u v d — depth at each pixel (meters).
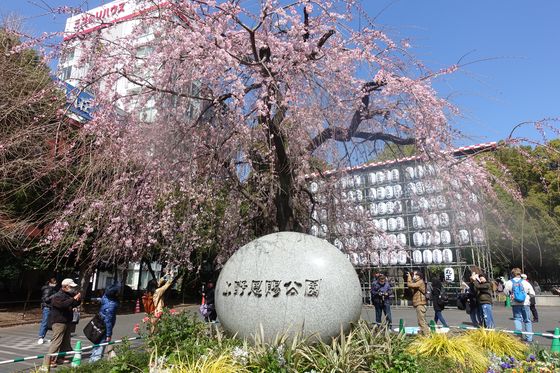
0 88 7.37
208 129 6.23
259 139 6.50
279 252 5.24
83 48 5.55
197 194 6.55
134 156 5.67
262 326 4.77
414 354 5.11
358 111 6.03
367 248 7.81
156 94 5.67
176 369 3.94
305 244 5.33
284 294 4.88
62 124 5.72
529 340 8.07
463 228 5.76
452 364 4.97
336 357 4.24
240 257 5.46
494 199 5.78
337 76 5.79
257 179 6.96
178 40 5.26
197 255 10.33
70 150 5.65
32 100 6.15
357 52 5.68
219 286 5.44
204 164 6.38
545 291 23.41
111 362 4.89
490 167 6.16
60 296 6.42
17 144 6.93
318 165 6.61
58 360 6.36
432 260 14.17
